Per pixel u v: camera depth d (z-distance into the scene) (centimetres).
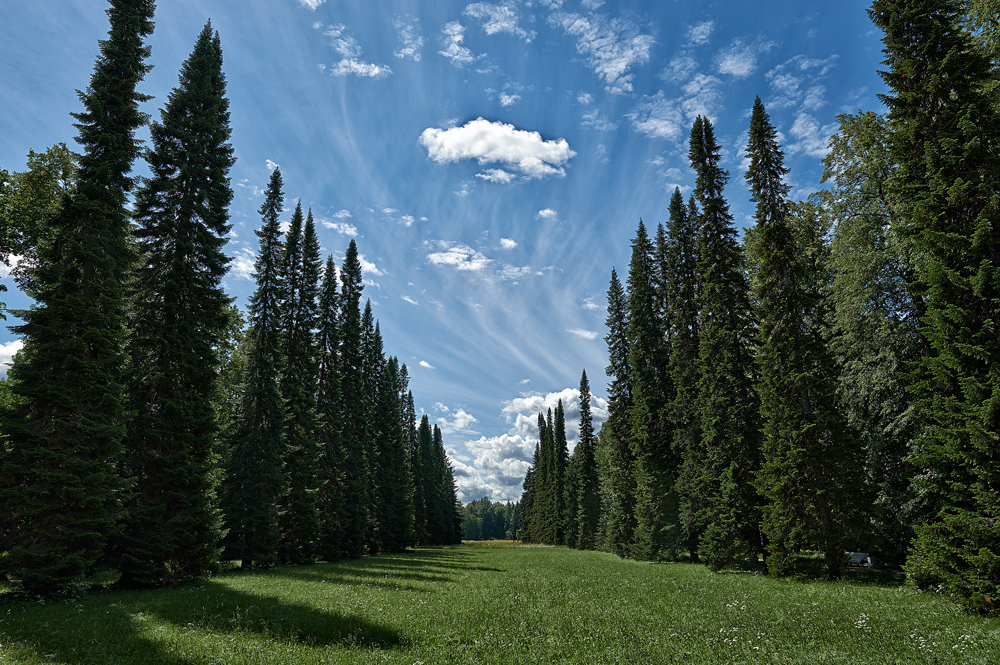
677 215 3588
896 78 1633
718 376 2720
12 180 2614
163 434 1906
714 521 2534
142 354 2047
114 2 1906
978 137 1358
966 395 1286
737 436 2555
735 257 2934
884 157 2247
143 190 2172
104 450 1605
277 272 3244
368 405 5512
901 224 1942
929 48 1549
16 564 1423
